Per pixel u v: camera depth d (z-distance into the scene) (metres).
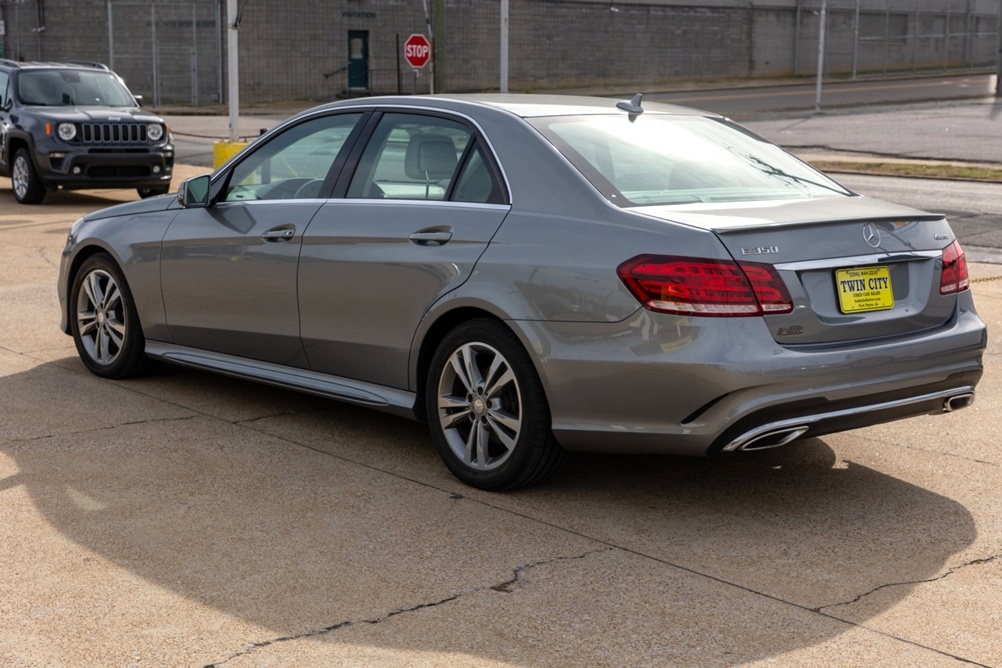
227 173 5.80
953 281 4.68
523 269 4.46
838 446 5.45
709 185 4.70
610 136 4.86
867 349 4.29
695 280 4.09
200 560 3.98
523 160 4.68
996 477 5.01
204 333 5.88
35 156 15.53
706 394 4.09
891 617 3.62
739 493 4.77
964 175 19.47
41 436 5.36
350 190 5.23
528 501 4.62
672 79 51.56
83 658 3.27
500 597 3.71
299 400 6.10
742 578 3.90
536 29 47.75
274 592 3.73
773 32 54.25
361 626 3.49
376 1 43.53
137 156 15.91
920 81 52.38
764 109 36.66
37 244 11.73
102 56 41.50
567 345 4.34
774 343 4.13
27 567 3.90
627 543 4.20
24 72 16.48
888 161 22.36
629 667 3.26
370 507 4.52
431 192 4.93
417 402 4.97
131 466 4.96
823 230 4.31
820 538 4.28
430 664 3.26
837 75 56.16
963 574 3.96
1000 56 42.19
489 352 4.64
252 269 5.52
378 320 5.00
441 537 4.22
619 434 4.31
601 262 4.27
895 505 4.64
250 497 4.61
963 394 4.68
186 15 40.50
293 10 41.97
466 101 5.07
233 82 17.05
